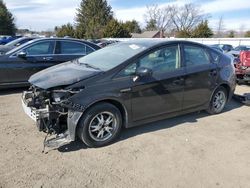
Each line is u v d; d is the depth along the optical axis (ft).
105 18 236.43
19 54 23.80
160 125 17.07
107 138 14.10
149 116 15.48
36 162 12.30
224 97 19.65
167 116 16.40
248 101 22.09
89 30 205.16
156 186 11.00
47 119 13.26
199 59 17.78
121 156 13.15
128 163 12.57
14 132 15.34
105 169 12.01
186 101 17.01
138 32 270.87
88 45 27.71
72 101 12.80
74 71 14.38
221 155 13.65
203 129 16.75
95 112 13.41
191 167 12.46
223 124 17.74
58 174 11.48
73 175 11.47
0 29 212.43
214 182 11.41
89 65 15.38
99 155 13.15
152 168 12.25
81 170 11.85
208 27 192.95
